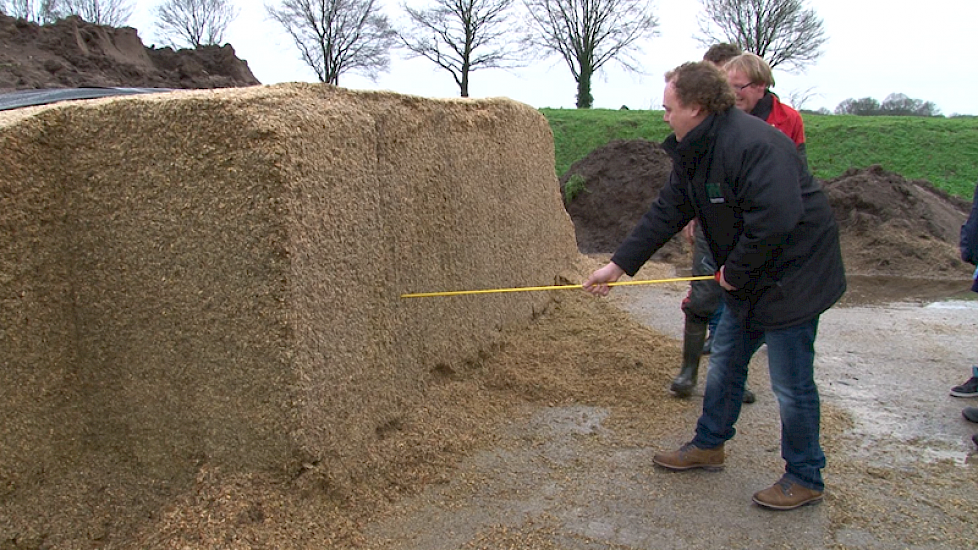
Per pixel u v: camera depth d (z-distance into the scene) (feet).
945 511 10.34
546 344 17.17
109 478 10.19
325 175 10.14
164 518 9.16
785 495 10.30
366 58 100.78
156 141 9.55
